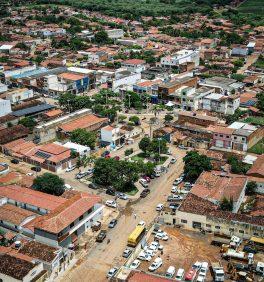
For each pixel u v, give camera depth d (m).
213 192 134.38
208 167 153.75
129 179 148.25
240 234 120.56
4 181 146.88
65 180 155.12
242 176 146.00
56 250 110.88
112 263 112.19
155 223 127.62
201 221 123.69
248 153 174.38
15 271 101.62
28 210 130.12
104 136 181.12
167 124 198.88
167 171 162.25
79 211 122.31
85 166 165.38
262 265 106.62
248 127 185.12
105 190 148.75
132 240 117.06
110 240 121.75
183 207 126.75
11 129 186.75
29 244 113.12
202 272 106.62
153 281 97.44
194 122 198.62
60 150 166.00
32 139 187.00
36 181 142.25
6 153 175.88
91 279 106.69
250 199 140.38
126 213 135.00
